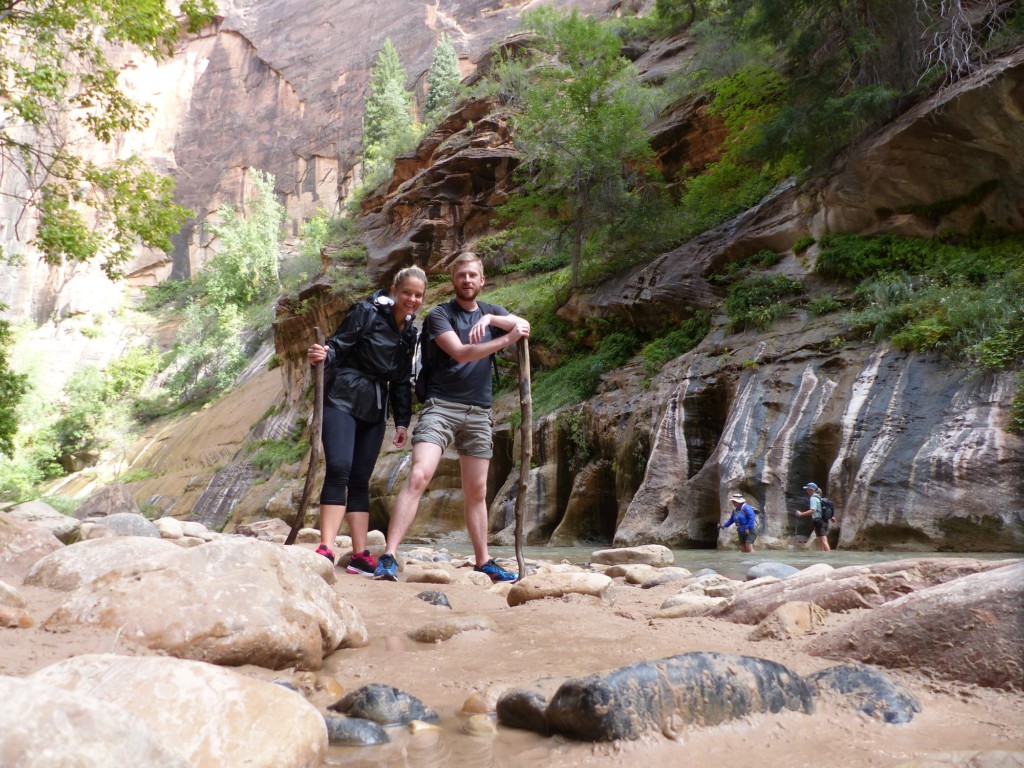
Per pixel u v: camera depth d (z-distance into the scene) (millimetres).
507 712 1761
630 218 23844
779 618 2566
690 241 22672
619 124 24891
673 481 16281
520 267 33281
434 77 60094
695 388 16938
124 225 13469
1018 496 10961
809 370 14930
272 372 48500
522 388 4629
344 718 1688
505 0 69562
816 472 13852
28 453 52625
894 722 1650
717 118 28438
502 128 37812
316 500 27719
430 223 36781
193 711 1390
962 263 15414
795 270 18156
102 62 13375
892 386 13352
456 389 4738
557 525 19562
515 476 20953
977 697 1802
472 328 4578
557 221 26641
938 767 1316
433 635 2701
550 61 39031
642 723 1553
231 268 66500
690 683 1636
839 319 15805
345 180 70812
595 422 19531
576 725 1579
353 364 4895
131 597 2211
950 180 16391
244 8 84062
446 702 1931
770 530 13742
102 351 69500
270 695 1491
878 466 12508
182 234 78438
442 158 39500
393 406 5090
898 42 17641
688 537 15133
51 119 13719
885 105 16766
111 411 58594
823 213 18266
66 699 1013
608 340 22375
